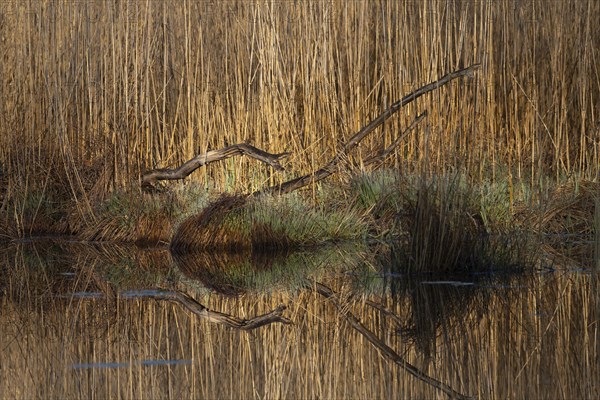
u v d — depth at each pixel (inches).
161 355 1190.9
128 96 2095.2
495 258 1626.5
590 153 2160.4
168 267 1754.4
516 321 1317.7
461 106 2105.1
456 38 2172.7
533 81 2140.7
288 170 2103.8
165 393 1029.2
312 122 2106.3
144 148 2106.3
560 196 1989.4
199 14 2145.7
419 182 1664.6
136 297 1504.7
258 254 1872.5
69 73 2121.1
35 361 1157.7
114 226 2059.5
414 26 2188.7
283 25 2145.7
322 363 1153.4
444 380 1076.5
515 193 2021.4
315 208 2020.2
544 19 2317.9
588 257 1738.4
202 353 1201.4
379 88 2289.6
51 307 1441.9
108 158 2082.9
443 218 1601.9
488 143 2114.9
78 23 2111.2
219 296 1514.5
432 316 1362.0
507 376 1072.8
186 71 2134.6
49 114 2111.2
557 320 1320.1
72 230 2122.3
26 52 2134.6
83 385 1053.8
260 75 2090.3
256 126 2107.5
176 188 2060.8
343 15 2213.3
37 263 1800.0
